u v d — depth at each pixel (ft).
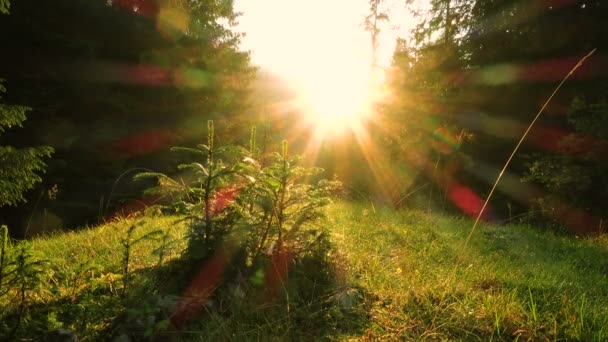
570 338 8.63
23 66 38.50
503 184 36.76
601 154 28.50
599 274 14.75
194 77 54.49
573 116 30.42
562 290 11.53
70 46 39.68
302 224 11.44
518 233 21.40
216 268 9.64
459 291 10.74
